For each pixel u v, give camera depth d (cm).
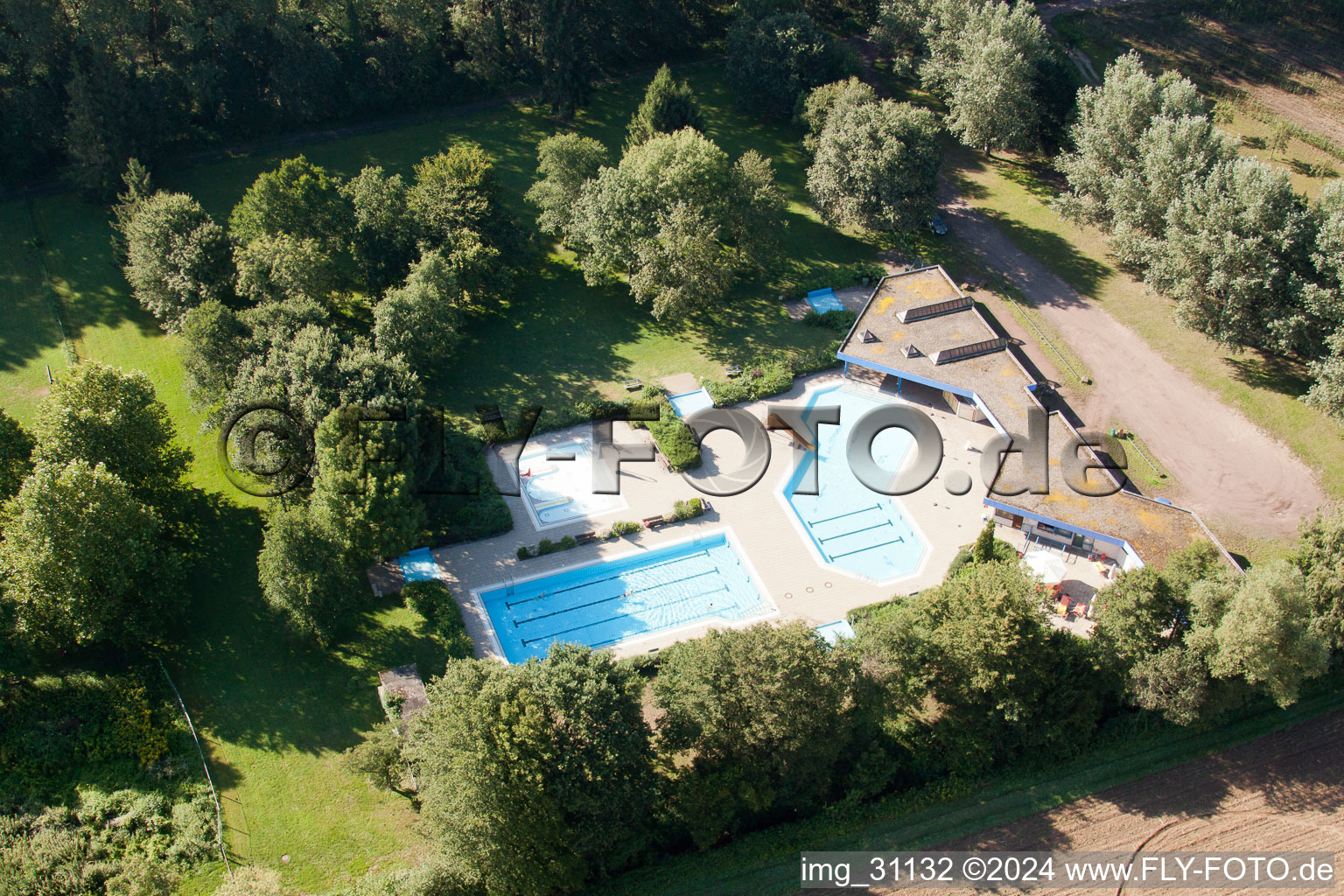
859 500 8625
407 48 12281
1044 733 6838
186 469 8138
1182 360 9812
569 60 12012
